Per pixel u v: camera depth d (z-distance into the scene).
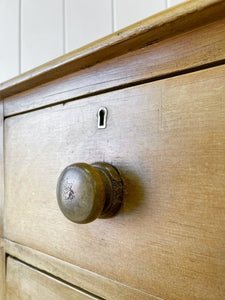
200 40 0.28
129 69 0.34
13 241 0.52
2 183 0.56
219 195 0.26
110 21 0.84
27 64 1.12
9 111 0.55
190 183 0.28
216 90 0.27
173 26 0.28
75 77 0.41
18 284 0.51
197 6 0.25
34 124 0.48
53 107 0.45
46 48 1.04
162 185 0.31
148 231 0.32
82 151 0.40
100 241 0.37
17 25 1.15
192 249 0.28
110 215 0.35
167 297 0.30
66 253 0.41
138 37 0.30
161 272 0.30
